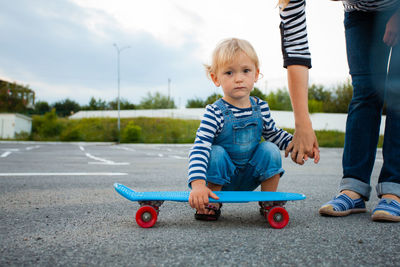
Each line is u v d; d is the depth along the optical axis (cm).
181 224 162
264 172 173
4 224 158
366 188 192
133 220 170
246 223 165
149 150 1266
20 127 2773
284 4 145
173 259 108
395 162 180
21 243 126
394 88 173
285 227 155
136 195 156
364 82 192
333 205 183
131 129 2380
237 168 176
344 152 202
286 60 156
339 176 412
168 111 3750
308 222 166
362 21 189
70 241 129
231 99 175
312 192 274
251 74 172
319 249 119
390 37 168
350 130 198
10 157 718
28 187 286
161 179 359
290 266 102
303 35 152
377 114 195
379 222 166
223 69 170
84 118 3325
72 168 484
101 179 353
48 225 157
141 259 108
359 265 103
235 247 121
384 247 122
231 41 173
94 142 2359
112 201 226
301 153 159
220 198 150
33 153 917
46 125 2783
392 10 170
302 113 155
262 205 183
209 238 134
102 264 103
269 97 3478
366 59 190
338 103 3350
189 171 158
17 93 3684
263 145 176
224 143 174
